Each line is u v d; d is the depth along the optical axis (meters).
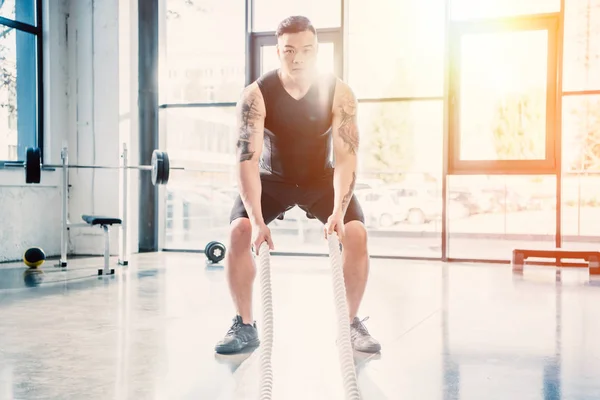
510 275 4.00
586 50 6.85
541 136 4.75
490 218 8.10
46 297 3.04
